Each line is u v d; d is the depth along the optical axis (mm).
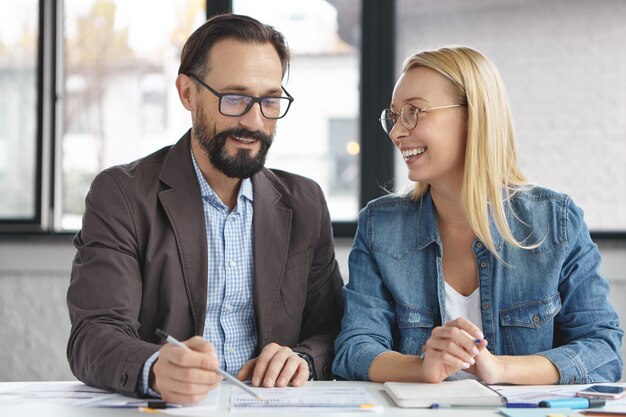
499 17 2945
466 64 1658
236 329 1754
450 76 1646
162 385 1261
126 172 1740
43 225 3066
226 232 1762
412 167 1677
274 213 1809
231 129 1674
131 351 1378
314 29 3023
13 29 3105
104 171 1744
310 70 3027
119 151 3143
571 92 2918
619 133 2898
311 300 1868
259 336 1739
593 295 1658
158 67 3123
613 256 2809
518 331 1652
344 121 3021
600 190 2910
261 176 1854
